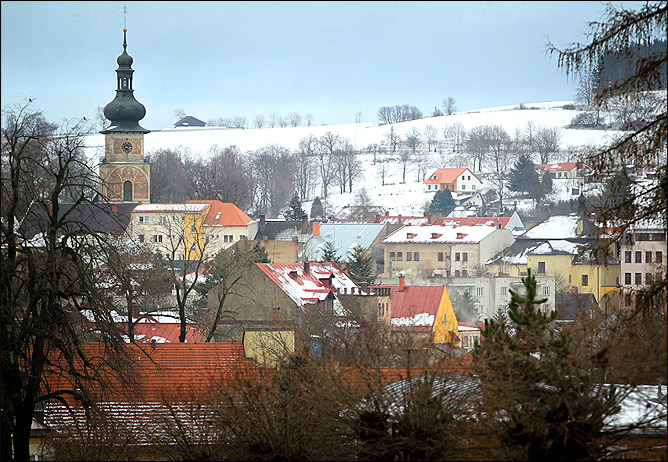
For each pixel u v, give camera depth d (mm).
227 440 46531
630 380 36000
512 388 36094
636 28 39219
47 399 59594
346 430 42500
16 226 59188
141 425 55094
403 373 45062
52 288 57656
